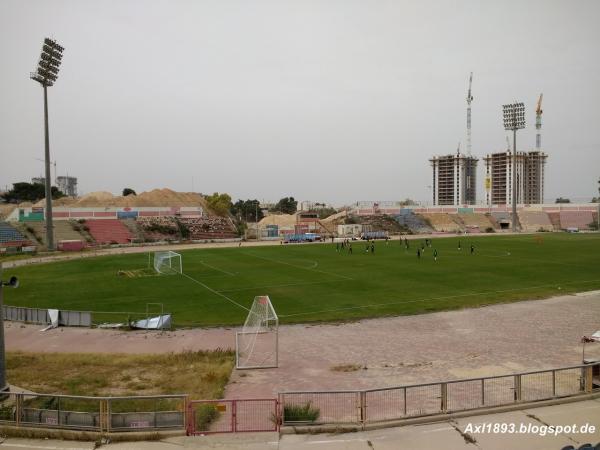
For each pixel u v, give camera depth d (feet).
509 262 217.77
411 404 59.16
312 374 74.79
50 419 51.60
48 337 99.91
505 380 68.80
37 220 367.66
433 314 117.50
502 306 125.90
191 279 175.01
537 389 64.03
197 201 636.89
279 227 473.67
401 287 154.30
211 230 437.58
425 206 563.48
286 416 53.47
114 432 50.26
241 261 235.61
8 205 535.60
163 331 103.86
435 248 294.05
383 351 87.45
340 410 57.72
